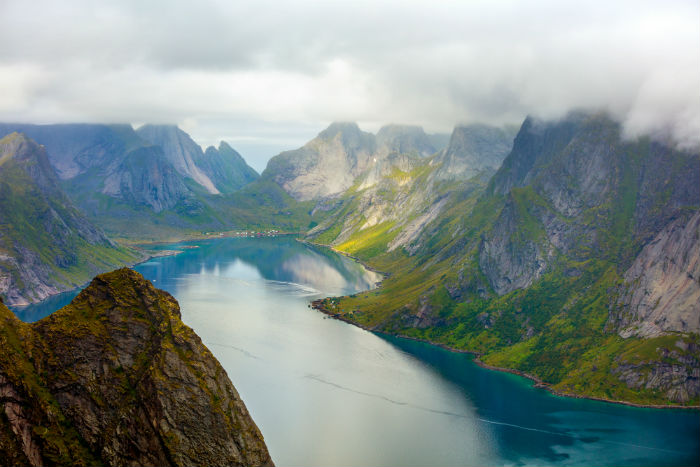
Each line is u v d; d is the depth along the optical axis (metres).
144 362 111.19
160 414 105.94
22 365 100.56
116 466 100.44
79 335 109.44
